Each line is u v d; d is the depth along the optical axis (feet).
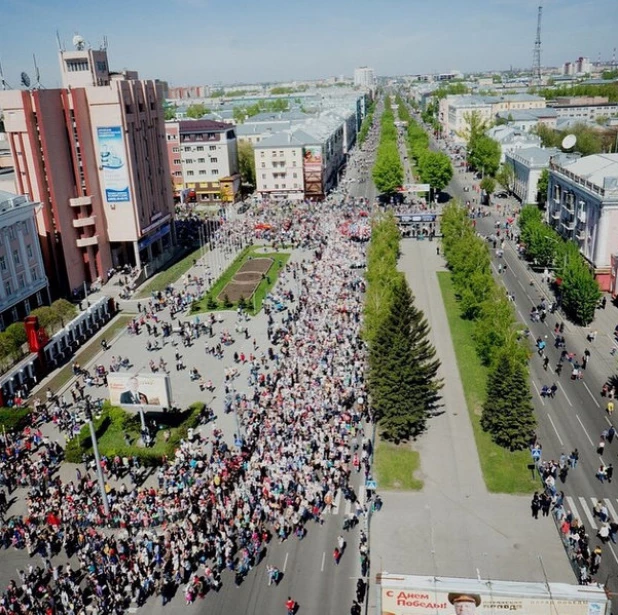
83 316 354.54
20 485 216.33
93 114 420.36
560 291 375.86
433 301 383.65
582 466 216.74
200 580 167.73
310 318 347.56
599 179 396.16
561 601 130.00
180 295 406.82
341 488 206.80
